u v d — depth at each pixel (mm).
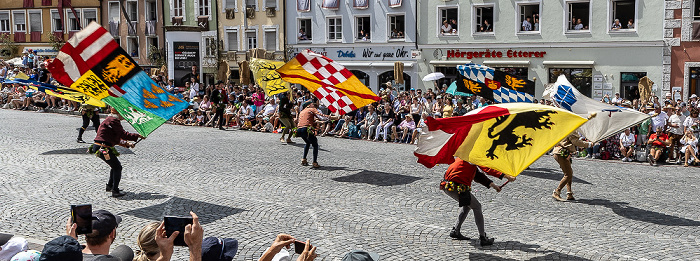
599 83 31781
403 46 36688
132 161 16609
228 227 10586
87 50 11289
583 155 19203
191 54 29734
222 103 25016
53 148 18719
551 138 8383
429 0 35531
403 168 16109
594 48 31719
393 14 36812
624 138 18391
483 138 8641
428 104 24172
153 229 4875
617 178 15305
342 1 38406
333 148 19938
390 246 9633
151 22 46750
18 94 31938
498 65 34094
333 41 39031
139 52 47719
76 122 26000
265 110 24734
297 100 24812
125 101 11555
